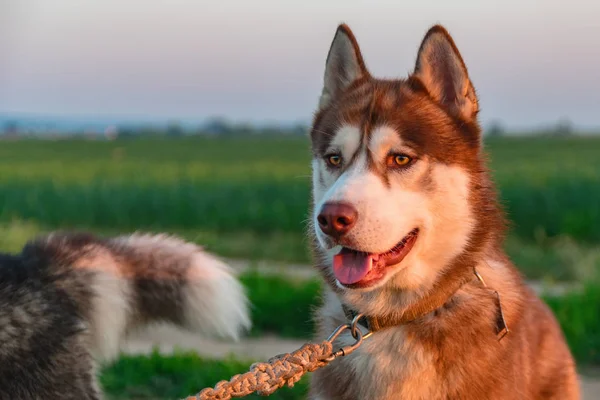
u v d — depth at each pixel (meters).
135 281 1.51
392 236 1.22
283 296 2.26
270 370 1.16
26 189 5.70
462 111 1.31
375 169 1.26
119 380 1.77
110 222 4.98
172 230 4.53
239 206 4.89
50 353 1.35
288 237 4.18
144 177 7.11
